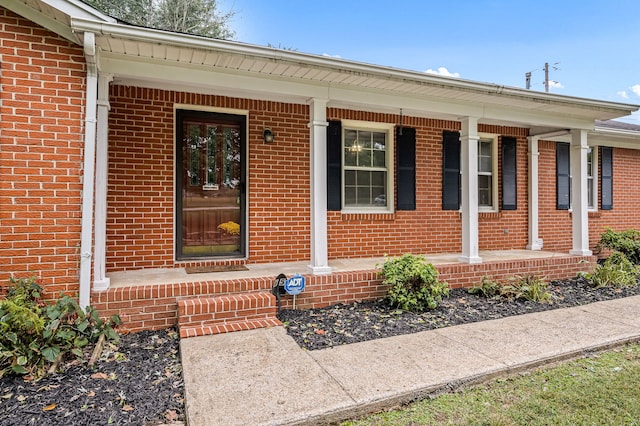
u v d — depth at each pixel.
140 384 3.04
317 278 5.04
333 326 4.37
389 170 6.99
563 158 8.60
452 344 3.86
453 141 7.38
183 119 5.62
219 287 4.53
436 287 5.01
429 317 4.74
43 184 3.73
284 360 3.38
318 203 5.15
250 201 5.93
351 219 6.63
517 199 8.05
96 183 4.13
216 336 3.89
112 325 3.97
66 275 3.80
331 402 2.71
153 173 5.35
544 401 2.88
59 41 3.76
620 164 9.53
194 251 5.74
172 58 4.25
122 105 5.17
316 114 5.09
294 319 4.56
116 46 3.94
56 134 3.76
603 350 3.91
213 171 5.82
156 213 5.38
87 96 3.82
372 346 3.80
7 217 3.62
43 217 3.73
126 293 4.17
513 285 5.84
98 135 4.14
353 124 6.71
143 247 5.33
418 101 5.69
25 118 3.67
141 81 4.68
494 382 3.22
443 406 2.83
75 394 2.86
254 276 4.93
